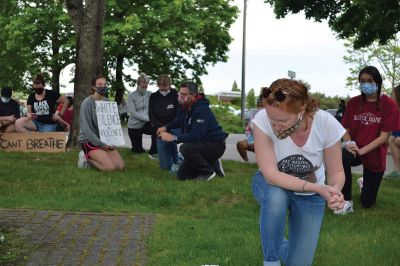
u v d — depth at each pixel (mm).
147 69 33562
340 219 5898
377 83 6461
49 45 33250
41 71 34406
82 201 6367
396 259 4387
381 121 6520
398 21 16500
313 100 3344
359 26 17734
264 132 3498
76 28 11742
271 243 3531
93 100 9016
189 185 7645
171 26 30344
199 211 6273
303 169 3520
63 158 10227
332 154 3518
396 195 7793
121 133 9273
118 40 29750
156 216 5781
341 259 4359
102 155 8758
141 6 30359
